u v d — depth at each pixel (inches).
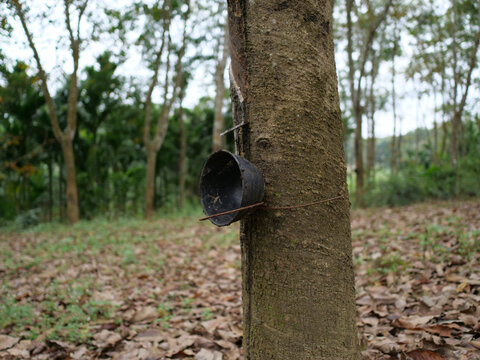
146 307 128.5
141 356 94.6
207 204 58.2
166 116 481.1
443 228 198.1
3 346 102.7
